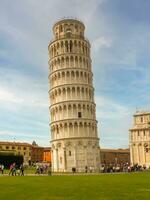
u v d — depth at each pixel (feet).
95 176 223.10
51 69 411.75
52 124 393.09
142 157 498.28
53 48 412.16
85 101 388.37
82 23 426.10
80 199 92.32
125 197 95.61
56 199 93.35
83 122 379.76
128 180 169.89
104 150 642.22
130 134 513.86
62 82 392.68
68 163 368.68
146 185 135.95
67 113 382.42
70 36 409.28
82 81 394.32
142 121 509.76
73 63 396.78
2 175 246.27
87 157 371.76
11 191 115.65
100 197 96.02
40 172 291.17
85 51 410.31
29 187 130.93
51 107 400.47
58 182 158.92
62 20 418.31
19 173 254.88
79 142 372.79
